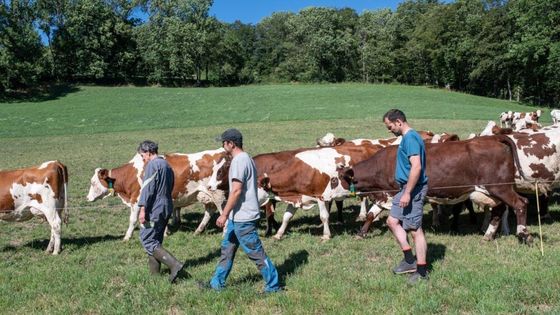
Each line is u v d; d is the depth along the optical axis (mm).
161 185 7484
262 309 6340
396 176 7047
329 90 66875
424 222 11500
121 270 8242
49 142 31906
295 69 108625
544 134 10289
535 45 50188
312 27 106375
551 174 10227
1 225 12242
